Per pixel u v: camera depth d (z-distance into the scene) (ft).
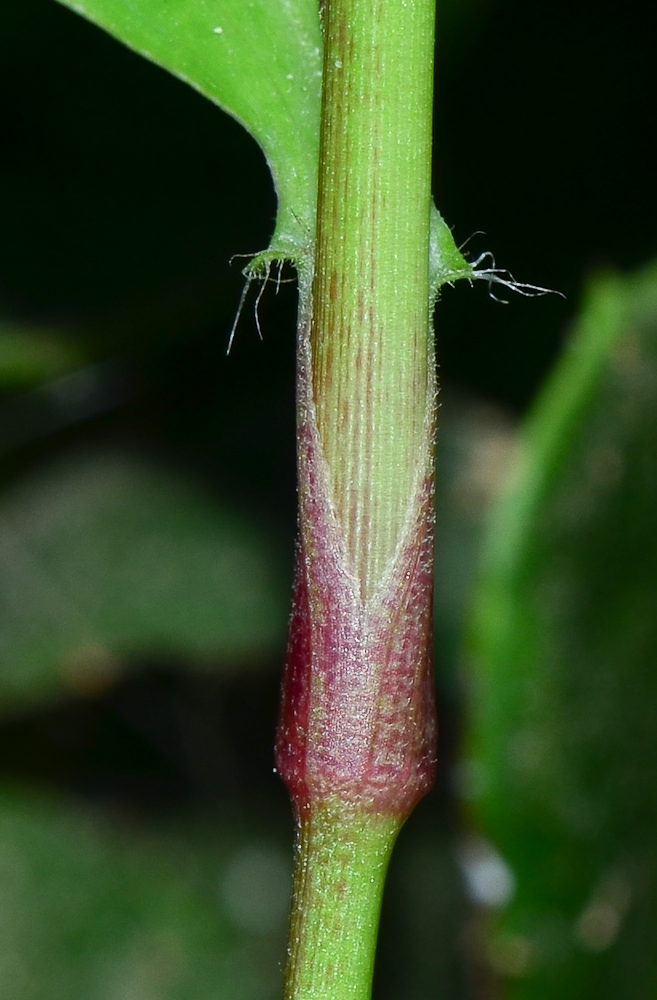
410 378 0.26
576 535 0.35
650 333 0.34
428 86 0.26
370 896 0.27
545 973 0.36
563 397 0.34
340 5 0.26
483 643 0.35
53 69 0.43
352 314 0.26
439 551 0.54
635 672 0.35
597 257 0.43
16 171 0.46
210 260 0.46
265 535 0.54
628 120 0.42
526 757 0.35
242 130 0.44
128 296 0.46
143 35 0.27
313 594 0.26
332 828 0.27
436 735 0.27
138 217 0.46
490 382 0.48
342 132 0.26
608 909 0.35
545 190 0.43
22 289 0.46
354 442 0.26
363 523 0.26
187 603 0.53
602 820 0.35
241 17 0.28
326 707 0.27
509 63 0.41
